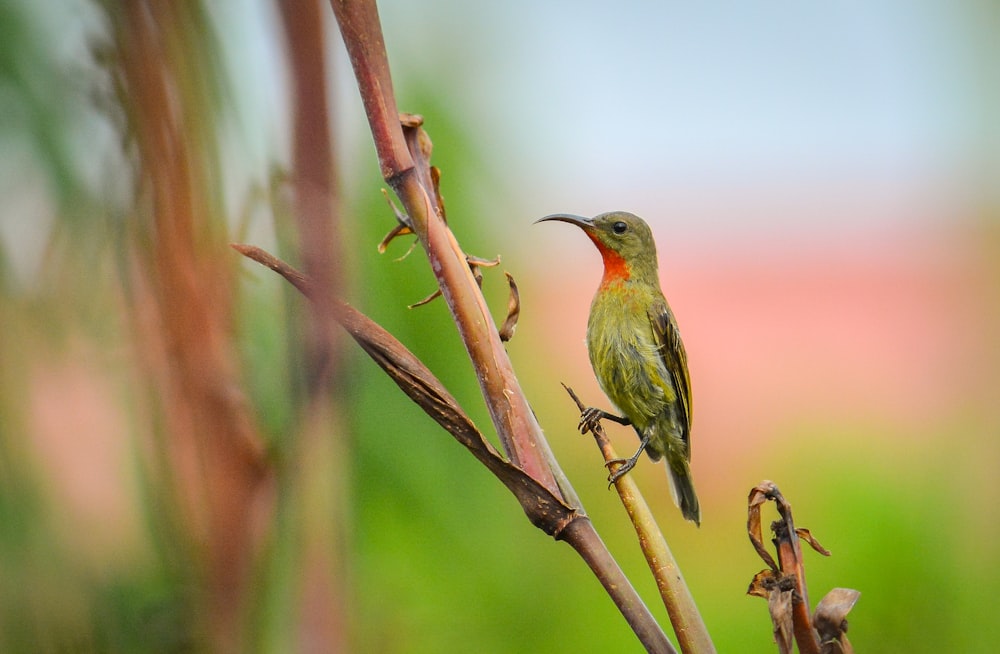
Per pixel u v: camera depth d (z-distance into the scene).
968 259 4.39
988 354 4.08
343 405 1.49
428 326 2.37
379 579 2.33
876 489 3.47
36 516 1.58
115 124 1.48
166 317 1.48
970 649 3.29
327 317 1.41
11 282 1.52
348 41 1.46
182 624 1.51
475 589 2.52
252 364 1.58
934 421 3.81
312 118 1.44
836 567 3.37
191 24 1.49
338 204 1.45
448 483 2.42
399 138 1.49
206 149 1.48
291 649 1.46
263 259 1.40
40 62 1.48
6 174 1.49
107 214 1.49
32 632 1.60
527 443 1.48
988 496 3.51
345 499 1.51
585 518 1.46
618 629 2.91
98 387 1.54
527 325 2.85
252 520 1.48
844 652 1.48
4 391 1.53
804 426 3.93
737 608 3.62
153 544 1.57
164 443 1.49
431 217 1.49
